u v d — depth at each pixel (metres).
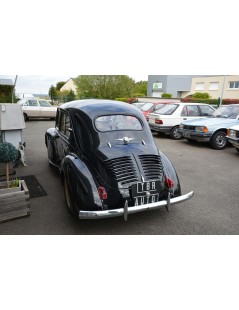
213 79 31.19
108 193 3.27
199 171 6.18
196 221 3.78
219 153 8.10
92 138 3.57
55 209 3.95
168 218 3.84
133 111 4.05
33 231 3.37
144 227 3.58
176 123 10.12
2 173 5.23
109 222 3.66
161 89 40.19
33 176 5.32
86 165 3.50
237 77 28.61
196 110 10.39
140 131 3.90
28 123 14.66
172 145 9.20
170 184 3.54
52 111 16.17
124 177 3.29
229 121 8.75
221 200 4.53
